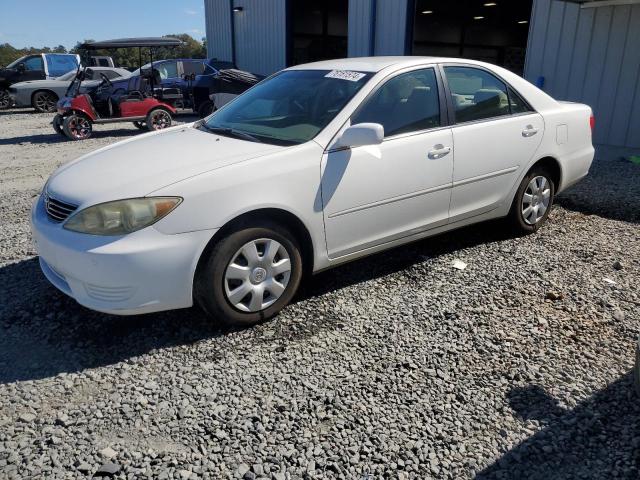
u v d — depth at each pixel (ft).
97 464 7.55
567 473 7.47
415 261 14.58
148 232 9.77
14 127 47.62
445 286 13.07
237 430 8.21
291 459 7.66
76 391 9.14
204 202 10.10
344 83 12.85
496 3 77.20
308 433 8.16
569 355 10.21
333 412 8.62
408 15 39.78
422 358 10.09
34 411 8.64
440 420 8.46
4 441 7.98
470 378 9.51
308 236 11.57
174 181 10.07
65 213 10.36
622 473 7.43
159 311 10.73
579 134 16.78
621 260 14.67
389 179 12.40
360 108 12.19
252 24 61.00
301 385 9.30
